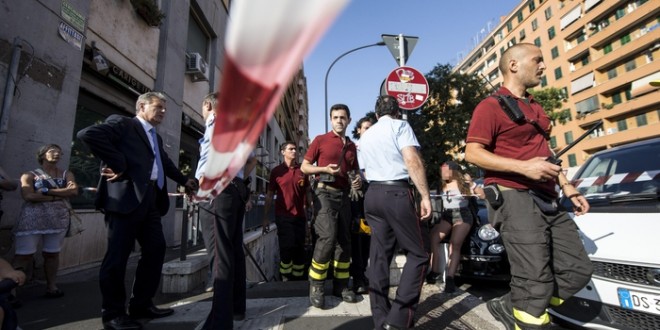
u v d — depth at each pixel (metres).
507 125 2.20
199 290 3.87
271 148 24.12
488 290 4.99
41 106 4.66
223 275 2.49
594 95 35.78
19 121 4.34
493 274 4.79
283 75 0.53
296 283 4.23
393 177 2.63
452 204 4.29
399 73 5.54
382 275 2.65
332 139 3.66
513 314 2.08
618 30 32.91
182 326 2.74
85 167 5.93
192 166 10.74
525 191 2.11
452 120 21.94
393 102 2.97
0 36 4.12
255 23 0.48
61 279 4.53
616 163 3.74
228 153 0.71
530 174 1.92
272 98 0.58
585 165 4.19
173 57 8.67
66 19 5.08
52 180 3.81
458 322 2.89
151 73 7.87
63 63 5.02
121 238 2.63
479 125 2.24
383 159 2.68
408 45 6.18
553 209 2.10
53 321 2.90
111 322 2.60
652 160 3.45
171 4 8.61
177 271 3.80
